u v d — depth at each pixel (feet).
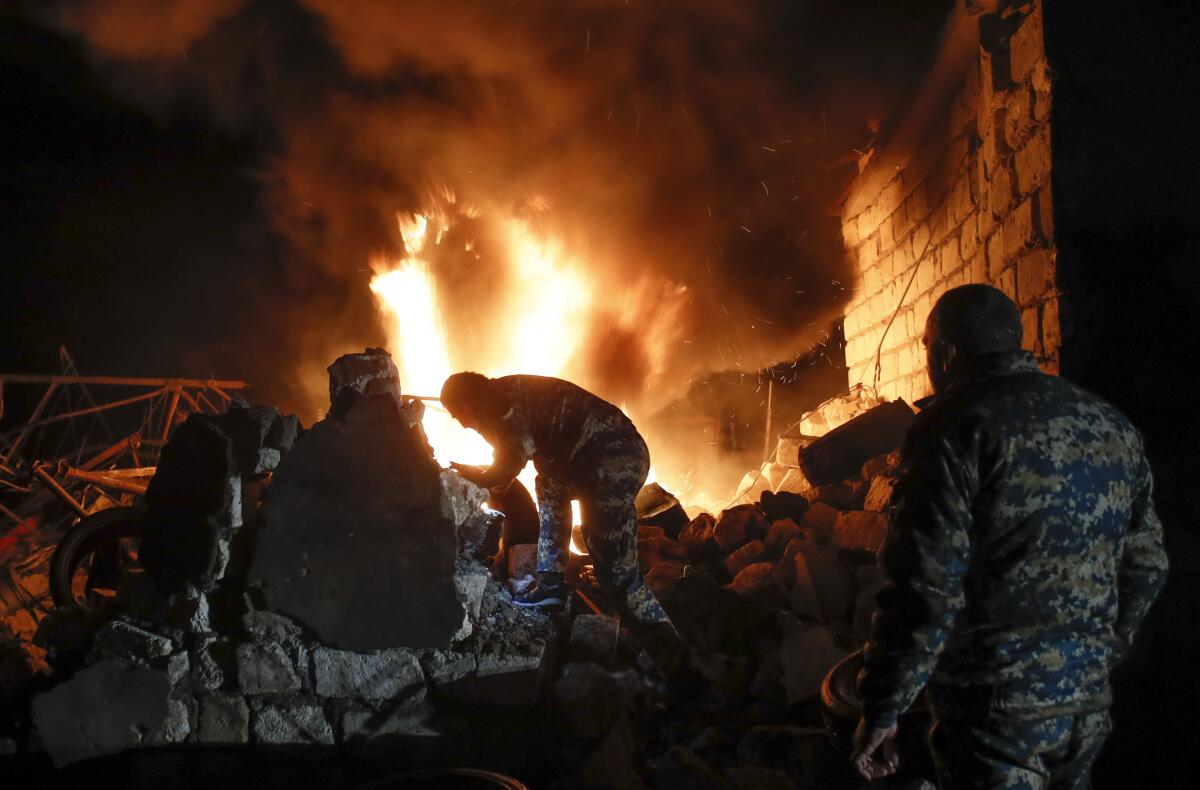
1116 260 13.69
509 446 14.33
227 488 12.51
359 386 13.62
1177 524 12.92
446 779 11.26
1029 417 7.73
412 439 12.81
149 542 12.74
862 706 8.30
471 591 13.19
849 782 11.25
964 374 8.34
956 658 7.86
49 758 12.35
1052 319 13.94
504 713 12.62
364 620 12.42
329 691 12.47
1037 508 7.58
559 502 15.30
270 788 12.42
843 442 21.01
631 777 12.10
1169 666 12.49
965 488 7.67
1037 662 7.55
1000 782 7.55
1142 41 13.89
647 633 14.35
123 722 12.37
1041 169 14.42
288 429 13.93
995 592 7.68
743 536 18.29
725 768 12.03
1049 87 14.01
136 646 12.54
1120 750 12.39
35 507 24.54
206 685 12.51
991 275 17.98
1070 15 14.01
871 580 15.26
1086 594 7.66
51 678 12.79
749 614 14.62
